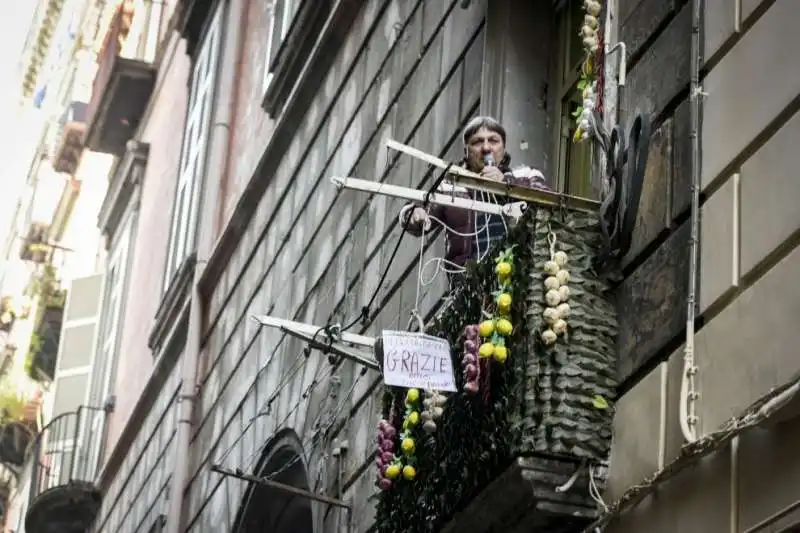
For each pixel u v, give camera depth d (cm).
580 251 964
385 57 1605
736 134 870
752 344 805
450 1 1444
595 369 935
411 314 1345
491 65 1282
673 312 897
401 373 1000
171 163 2812
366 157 1591
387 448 1126
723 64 901
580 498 916
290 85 1936
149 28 3388
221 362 2052
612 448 920
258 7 2316
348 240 1588
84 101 4641
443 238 1306
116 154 3391
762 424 768
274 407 1731
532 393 923
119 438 2666
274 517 1770
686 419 845
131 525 2453
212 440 2003
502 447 933
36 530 2928
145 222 3012
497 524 974
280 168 1942
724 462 808
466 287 1052
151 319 2706
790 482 752
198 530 1977
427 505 1053
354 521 1395
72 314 3666
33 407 4256
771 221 815
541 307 944
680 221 919
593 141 1045
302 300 1708
